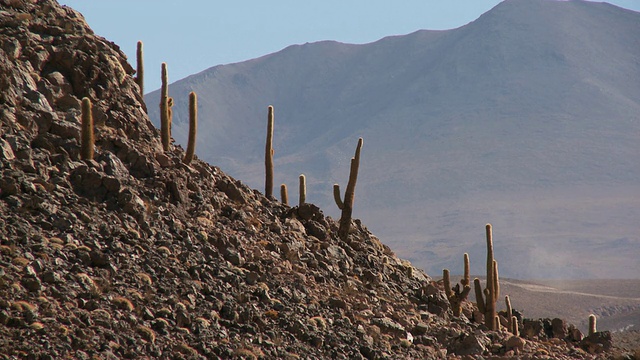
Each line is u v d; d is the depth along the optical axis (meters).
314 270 77.19
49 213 61.88
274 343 58.16
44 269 55.03
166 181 74.19
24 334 47.59
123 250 61.56
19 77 72.38
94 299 53.84
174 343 53.03
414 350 68.38
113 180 67.94
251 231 76.69
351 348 61.94
